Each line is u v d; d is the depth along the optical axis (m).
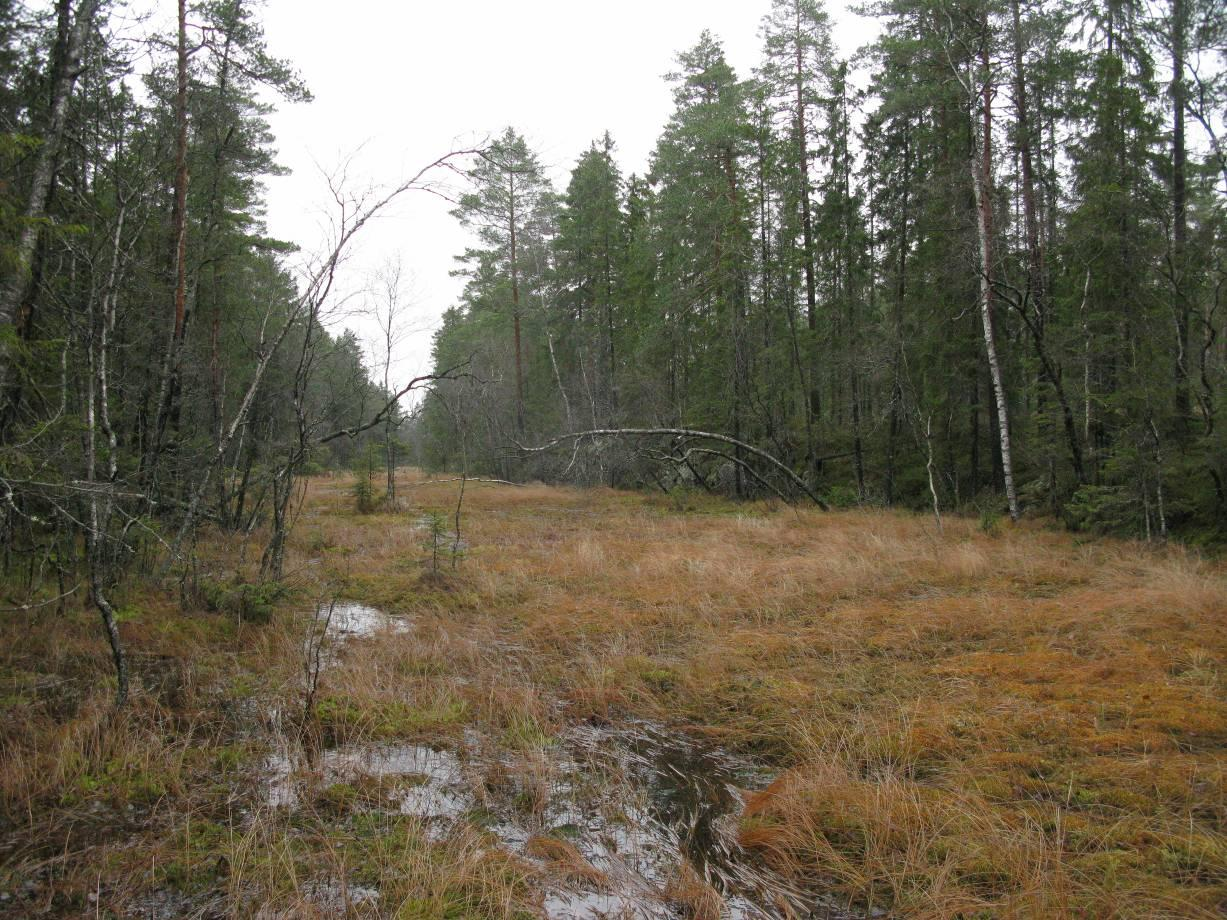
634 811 4.09
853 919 3.14
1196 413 13.88
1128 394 13.00
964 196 18.00
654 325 24.72
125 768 4.36
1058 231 17.30
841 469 24.05
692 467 23.83
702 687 5.95
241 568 9.43
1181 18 12.96
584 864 3.48
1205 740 4.45
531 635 7.55
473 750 4.84
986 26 15.76
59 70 6.74
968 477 21.08
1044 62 15.64
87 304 7.68
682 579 9.79
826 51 22.45
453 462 36.75
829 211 22.66
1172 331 14.05
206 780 4.34
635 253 27.06
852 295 23.08
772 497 22.16
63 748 4.37
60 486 5.02
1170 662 5.74
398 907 3.12
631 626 7.72
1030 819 3.65
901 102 17.53
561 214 30.64
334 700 5.57
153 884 3.31
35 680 5.71
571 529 15.82
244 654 6.71
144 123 10.12
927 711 5.08
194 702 5.39
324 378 19.11
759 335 23.19
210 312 14.91
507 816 4.04
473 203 10.31
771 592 8.82
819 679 5.97
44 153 6.13
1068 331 15.13
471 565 11.08
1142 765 4.08
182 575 8.23
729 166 23.08
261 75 11.84
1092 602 7.65
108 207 8.62
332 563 11.42
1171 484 12.47
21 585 7.45
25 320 6.97
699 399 25.27
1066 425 14.68
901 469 21.78
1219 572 9.19
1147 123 14.69
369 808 4.06
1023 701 5.14
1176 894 3.01
